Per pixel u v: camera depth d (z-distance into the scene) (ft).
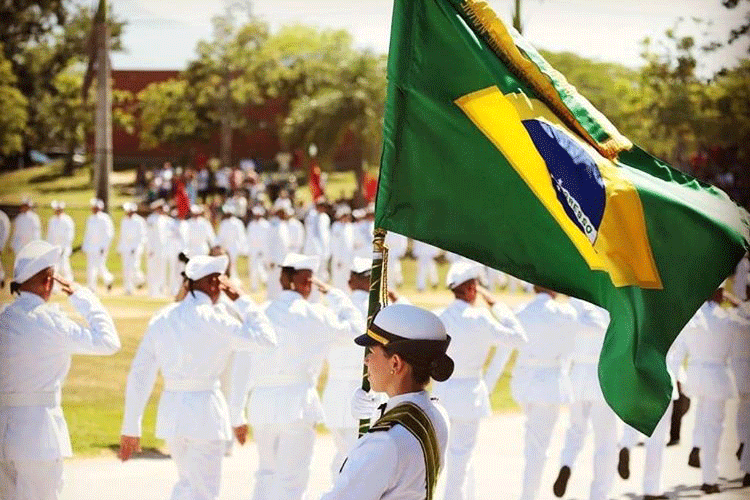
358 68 214.48
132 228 110.32
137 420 33.42
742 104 136.15
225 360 33.99
